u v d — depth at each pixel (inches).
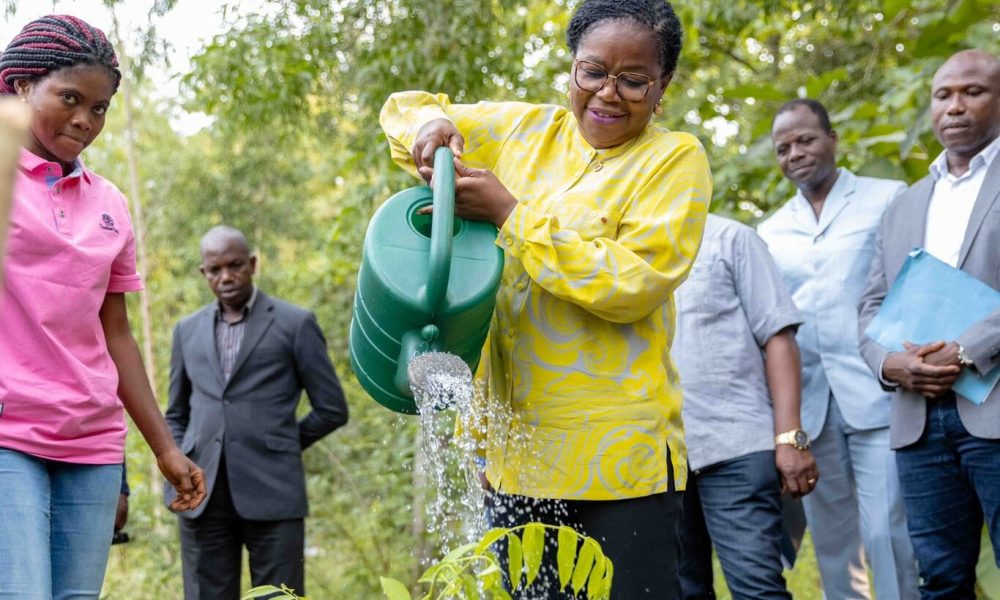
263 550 197.8
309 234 450.3
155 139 449.4
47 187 105.3
